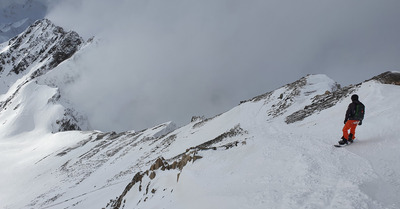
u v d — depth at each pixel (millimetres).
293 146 12539
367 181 7453
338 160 9531
